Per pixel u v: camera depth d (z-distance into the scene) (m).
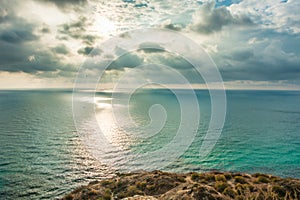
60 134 143.88
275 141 147.00
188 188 15.12
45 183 68.94
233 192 17.62
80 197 25.56
